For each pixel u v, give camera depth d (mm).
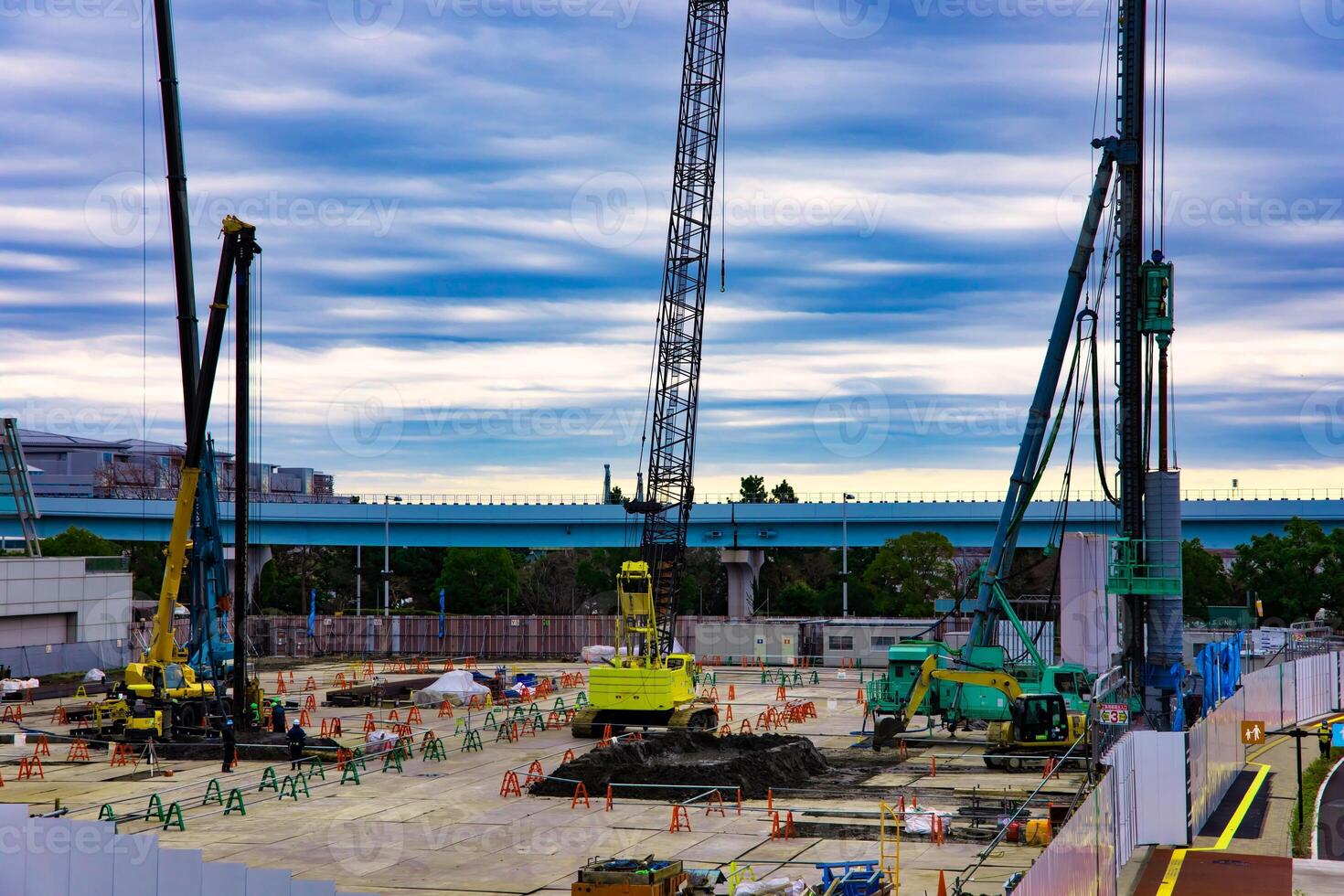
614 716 65562
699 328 78875
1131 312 57125
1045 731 54500
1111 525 118250
